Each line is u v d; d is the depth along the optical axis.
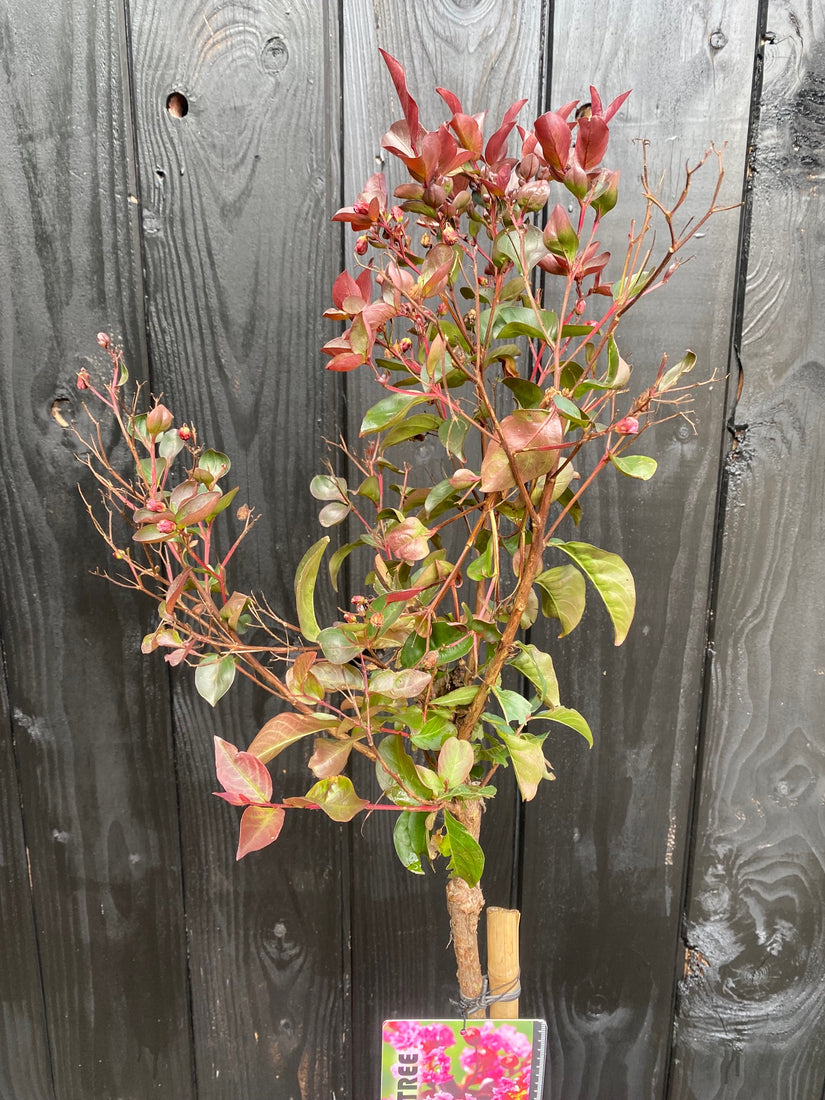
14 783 0.65
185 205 0.58
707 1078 0.71
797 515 0.62
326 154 0.57
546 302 0.59
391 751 0.42
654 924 0.69
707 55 0.57
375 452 0.50
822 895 0.68
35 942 0.68
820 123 0.58
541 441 0.36
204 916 0.68
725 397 0.61
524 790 0.42
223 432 0.60
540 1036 0.47
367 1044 0.70
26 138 0.57
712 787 0.66
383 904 0.68
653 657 0.64
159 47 0.56
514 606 0.41
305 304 0.59
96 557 0.62
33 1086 0.70
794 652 0.64
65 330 0.59
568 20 0.56
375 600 0.40
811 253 0.59
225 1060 0.71
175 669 0.64
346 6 0.56
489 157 0.41
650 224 0.58
